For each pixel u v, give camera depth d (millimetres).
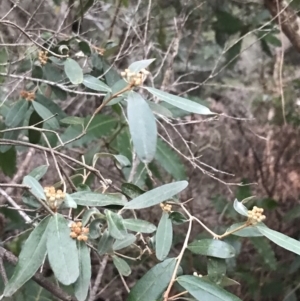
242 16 1392
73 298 643
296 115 1472
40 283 623
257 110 1532
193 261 1123
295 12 1044
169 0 1324
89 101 1281
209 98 1557
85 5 1038
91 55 851
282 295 1205
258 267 1286
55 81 826
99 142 1157
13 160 933
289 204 1386
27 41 1132
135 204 491
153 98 1044
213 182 1431
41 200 467
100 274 901
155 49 1265
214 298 453
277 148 1451
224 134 1488
